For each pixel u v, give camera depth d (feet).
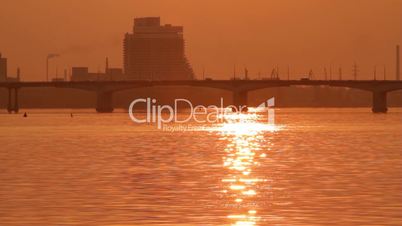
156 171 444.96
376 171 439.63
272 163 499.10
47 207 313.94
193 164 492.95
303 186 373.81
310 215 295.89
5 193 351.67
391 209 306.96
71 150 626.64
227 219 288.92
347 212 301.22
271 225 278.05
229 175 423.23
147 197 338.95
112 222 283.79
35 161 516.32
